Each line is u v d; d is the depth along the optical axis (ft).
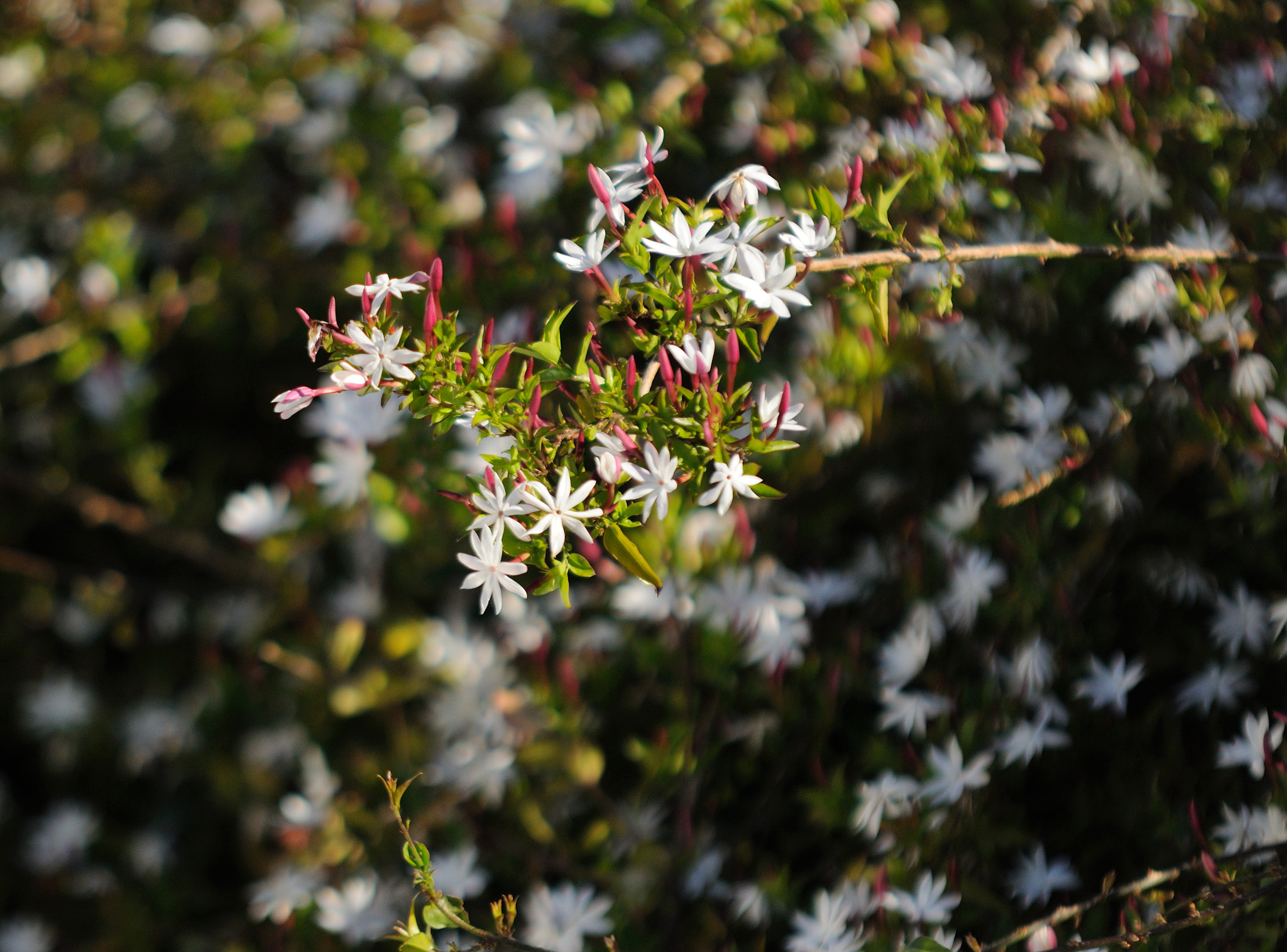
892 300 5.58
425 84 7.16
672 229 4.47
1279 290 5.45
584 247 4.58
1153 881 5.10
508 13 7.07
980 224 5.68
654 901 5.65
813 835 5.69
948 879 5.39
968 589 5.55
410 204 6.71
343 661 6.27
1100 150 5.53
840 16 5.80
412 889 5.79
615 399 4.46
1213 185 5.57
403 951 4.68
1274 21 5.81
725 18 5.98
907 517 5.94
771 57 6.06
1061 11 5.88
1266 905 5.11
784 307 4.41
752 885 5.53
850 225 5.64
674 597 5.66
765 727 5.73
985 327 5.71
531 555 4.45
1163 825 5.45
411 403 4.46
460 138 7.21
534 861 5.82
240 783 7.14
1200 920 4.79
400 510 5.93
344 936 5.77
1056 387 5.79
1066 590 5.56
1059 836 5.60
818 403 5.64
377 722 6.79
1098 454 5.64
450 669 6.10
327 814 6.10
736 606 5.62
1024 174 5.67
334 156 6.97
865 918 5.40
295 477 6.49
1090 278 5.62
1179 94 5.64
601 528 4.42
